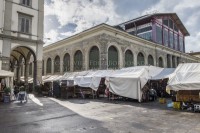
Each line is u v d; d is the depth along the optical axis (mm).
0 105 13352
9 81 17078
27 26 21891
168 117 9117
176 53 38156
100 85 19406
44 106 12844
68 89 19078
